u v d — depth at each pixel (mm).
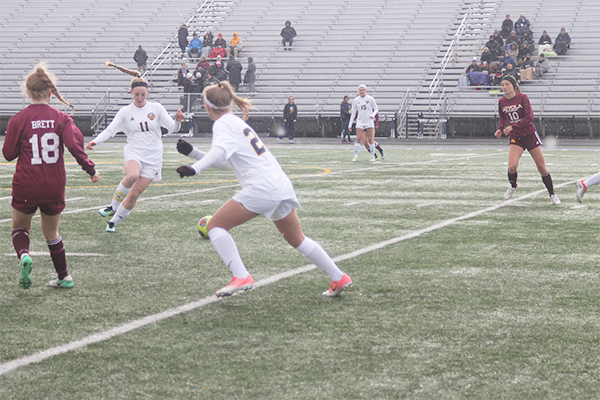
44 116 9422
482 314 8898
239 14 75438
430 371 6930
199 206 19156
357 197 21016
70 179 26516
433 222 16312
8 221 16438
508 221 16375
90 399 6293
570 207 18625
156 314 8922
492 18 67875
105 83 66438
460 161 35312
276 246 13438
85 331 8219
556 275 11016
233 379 6734
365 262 12039
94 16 77562
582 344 7723
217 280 10781
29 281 9305
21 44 73188
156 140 15430
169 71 67062
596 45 62406
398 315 8867
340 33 69625
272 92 63281
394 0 73562
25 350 7551
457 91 58938
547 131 55719
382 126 58250
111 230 15047
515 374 6852
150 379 6742
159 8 78250
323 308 9195
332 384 6609
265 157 9102
